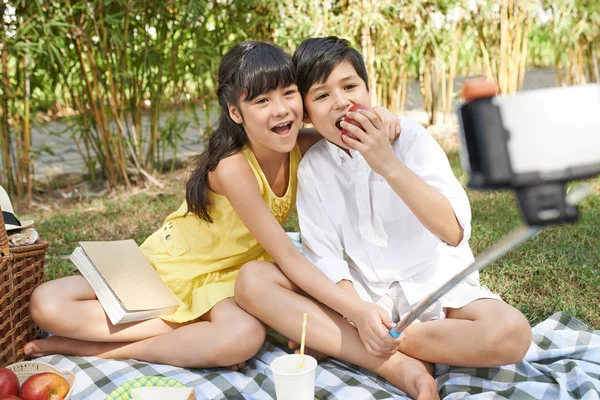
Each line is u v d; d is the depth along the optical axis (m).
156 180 4.03
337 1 4.12
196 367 1.80
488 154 0.86
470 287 1.73
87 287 1.89
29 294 1.90
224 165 1.81
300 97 1.75
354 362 1.70
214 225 1.93
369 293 1.85
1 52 3.49
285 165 1.93
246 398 1.67
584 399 1.54
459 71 5.27
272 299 1.72
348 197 1.84
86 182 4.14
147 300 1.82
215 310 1.81
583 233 2.71
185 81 4.05
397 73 4.52
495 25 4.45
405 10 4.20
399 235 1.81
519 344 1.60
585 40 4.32
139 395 1.42
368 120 1.57
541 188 0.86
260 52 1.72
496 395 1.59
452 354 1.64
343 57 1.72
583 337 1.85
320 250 1.83
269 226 1.76
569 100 0.86
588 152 0.85
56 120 5.76
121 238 3.09
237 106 1.76
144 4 3.68
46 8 3.50
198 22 3.88
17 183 3.79
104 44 3.68
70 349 1.88
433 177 1.70
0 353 1.78
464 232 1.66
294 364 1.50
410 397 1.63
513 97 0.86
